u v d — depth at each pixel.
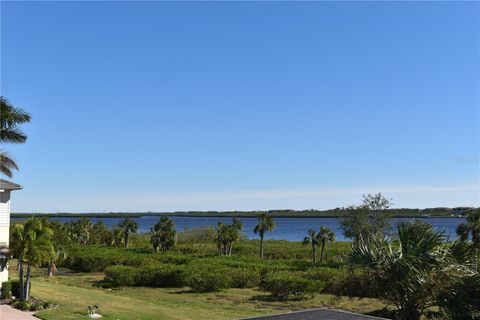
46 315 26.27
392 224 57.34
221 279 43.97
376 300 35.03
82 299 33.12
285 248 87.00
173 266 50.25
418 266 17.36
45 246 31.12
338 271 44.34
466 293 17.03
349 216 57.84
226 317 29.27
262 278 46.38
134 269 48.78
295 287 38.22
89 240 108.00
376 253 18.30
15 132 32.12
